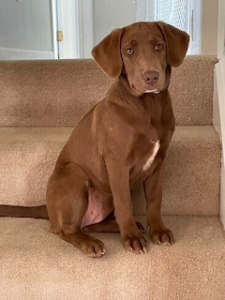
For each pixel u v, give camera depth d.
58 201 0.70
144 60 0.62
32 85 1.02
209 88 0.96
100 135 0.69
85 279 0.63
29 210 0.81
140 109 0.66
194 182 0.80
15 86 1.02
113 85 0.70
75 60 1.02
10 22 1.55
